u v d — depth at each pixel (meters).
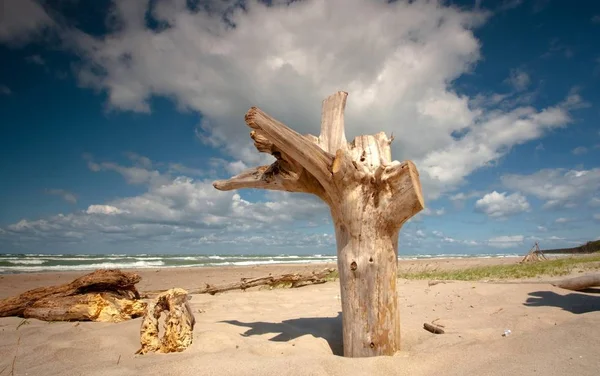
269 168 3.88
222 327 4.46
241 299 7.27
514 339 3.15
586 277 6.15
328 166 3.30
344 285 3.44
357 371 2.75
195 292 8.85
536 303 5.57
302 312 5.67
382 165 3.40
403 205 3.23
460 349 3.03
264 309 6.02
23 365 3.13
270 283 9.63
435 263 24.34
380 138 3.82
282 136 3.12
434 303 6.07
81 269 21.92
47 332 4.21
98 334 4.00
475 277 9.78
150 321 3.69
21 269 21.00
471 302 5.95
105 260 32.38
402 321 4.86
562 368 2.49
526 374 2.46
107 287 5.70
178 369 2.86
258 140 3.66
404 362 2.86
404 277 10.88
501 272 10.55
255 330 4.43
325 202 3.71
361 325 3.30
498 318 4.60
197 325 4.52
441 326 4.33
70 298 5.21
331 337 4.23
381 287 3.33
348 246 3.45
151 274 15.81
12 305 5.34
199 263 32.81
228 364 2.92
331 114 3.85
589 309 5.07
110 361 3.25
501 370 2.55
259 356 3.17
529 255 18.50
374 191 3.40
